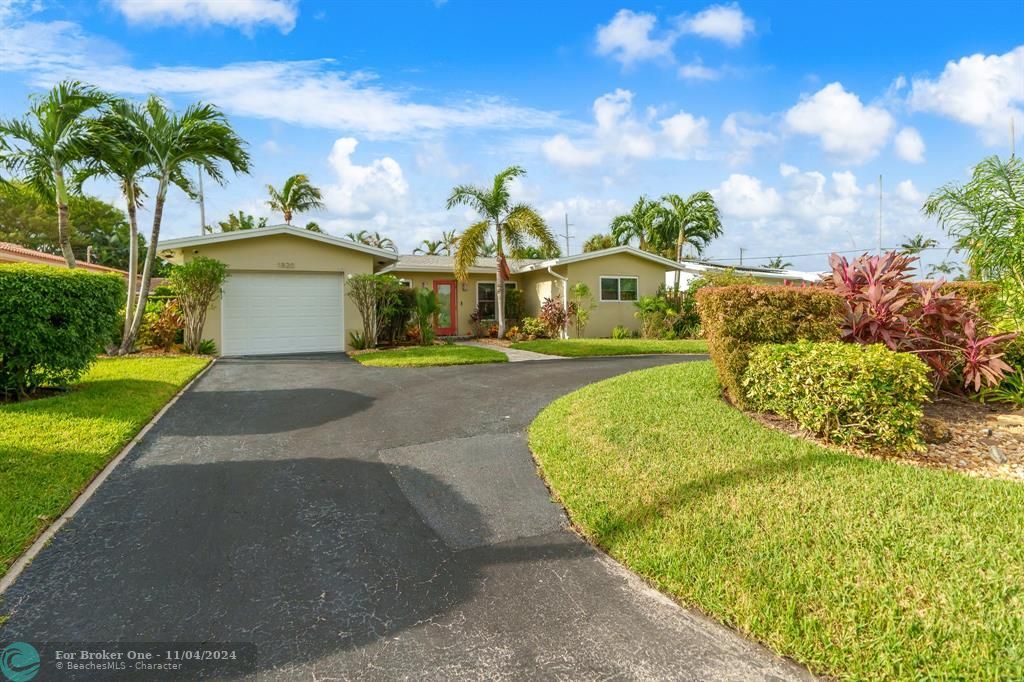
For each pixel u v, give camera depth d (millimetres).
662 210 28172
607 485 4242
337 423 6414
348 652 2451
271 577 3096
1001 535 3029
